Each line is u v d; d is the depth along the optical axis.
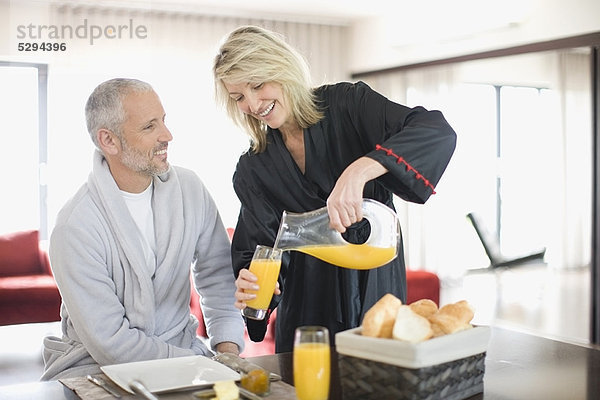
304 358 1.17
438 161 1.65
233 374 1.40
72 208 1.95
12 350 3.74
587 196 4.35
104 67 5.88
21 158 5.86
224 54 1.80
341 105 1.93
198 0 5.86
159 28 6.03
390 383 1.17
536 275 4.68
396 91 6.11
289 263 1.98
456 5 5.39
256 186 2.01
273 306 1.94
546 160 4.61
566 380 1.38
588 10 4.38
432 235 5.60
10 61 5.73
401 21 6.03
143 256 1.96
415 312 1.31
